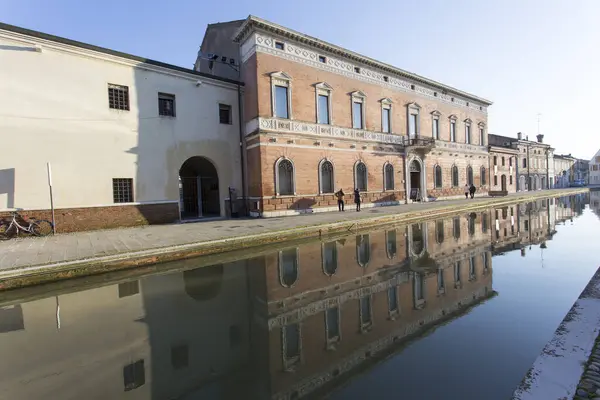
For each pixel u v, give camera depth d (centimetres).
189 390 347
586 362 329
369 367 377
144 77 1595
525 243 1094
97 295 674
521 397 284
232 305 598
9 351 443
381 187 2412
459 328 470
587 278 694
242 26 1836
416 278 730
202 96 1791
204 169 2041
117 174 1498
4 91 1252
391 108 2516
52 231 1313
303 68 1984
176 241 1020
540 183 5147
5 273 703
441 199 2939
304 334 475
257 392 339
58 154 1355
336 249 1073
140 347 449
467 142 3300
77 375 381
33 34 1300
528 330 455
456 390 324
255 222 1530
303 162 1964
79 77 1414
